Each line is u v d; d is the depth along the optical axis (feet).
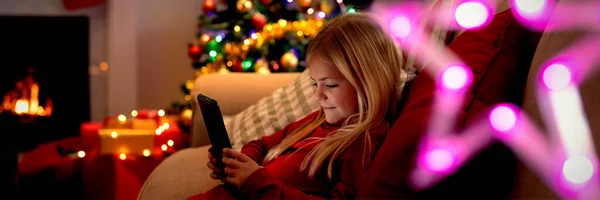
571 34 2.60
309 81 5.05
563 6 2.77
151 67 11.57
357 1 9.16
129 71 11.27
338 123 3.45
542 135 2.56
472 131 2.67
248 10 8.79
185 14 11.50
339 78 3.20
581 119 2.38
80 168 7.52
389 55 3.21
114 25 11.09
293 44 8.63
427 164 2.62
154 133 6.82
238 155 3.18
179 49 11.57
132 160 6.70
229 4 9.03
